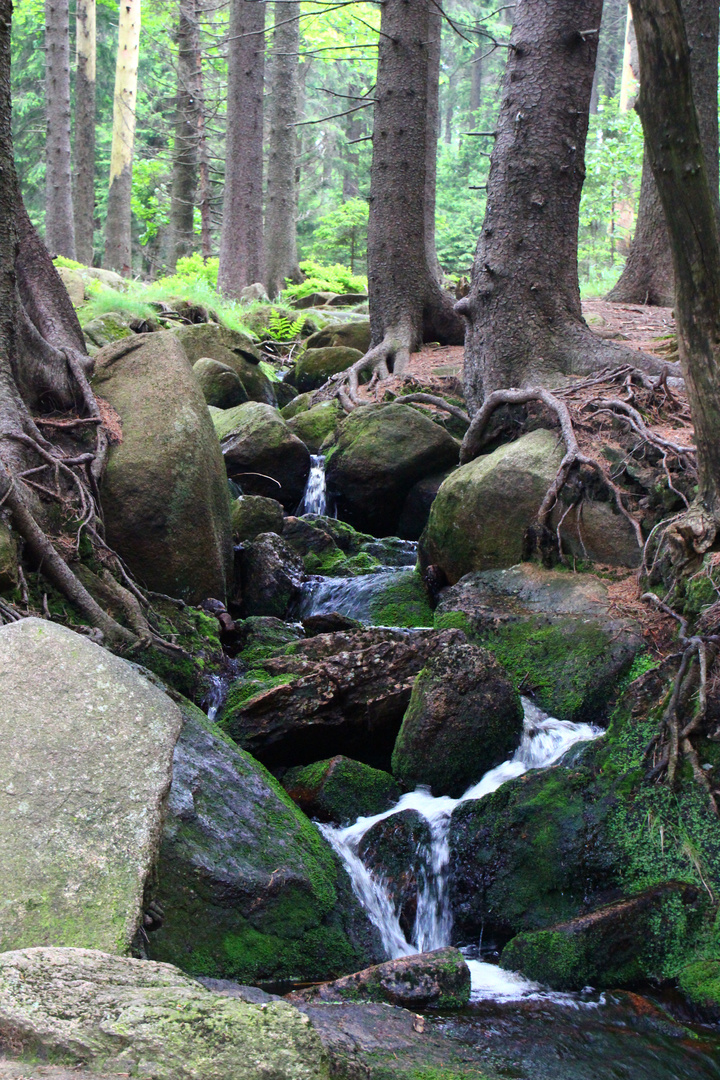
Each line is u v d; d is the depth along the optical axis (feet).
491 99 140.15
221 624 21.47
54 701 11.06
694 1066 11.43
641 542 21.12
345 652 19.21
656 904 13.84
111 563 19.30
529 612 21.25
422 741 17.21
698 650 16.63
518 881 15.06
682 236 16.76
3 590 16.37
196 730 15.39
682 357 17.95
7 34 18.67
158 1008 7.45
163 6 103.40
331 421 36.55
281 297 67.82
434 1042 11.19
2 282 19.52
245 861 13.65
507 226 29.30
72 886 9.52
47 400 21.33
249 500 28.60
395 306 42.57
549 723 18.25
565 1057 11.36
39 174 108.17
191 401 22.56
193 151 87.61
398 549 29.43
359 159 120.57
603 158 70.33
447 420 34.73
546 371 28.35
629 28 90.33
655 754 15.84
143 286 59.06
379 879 15.37
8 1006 7.36
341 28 88.33
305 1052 7.34
